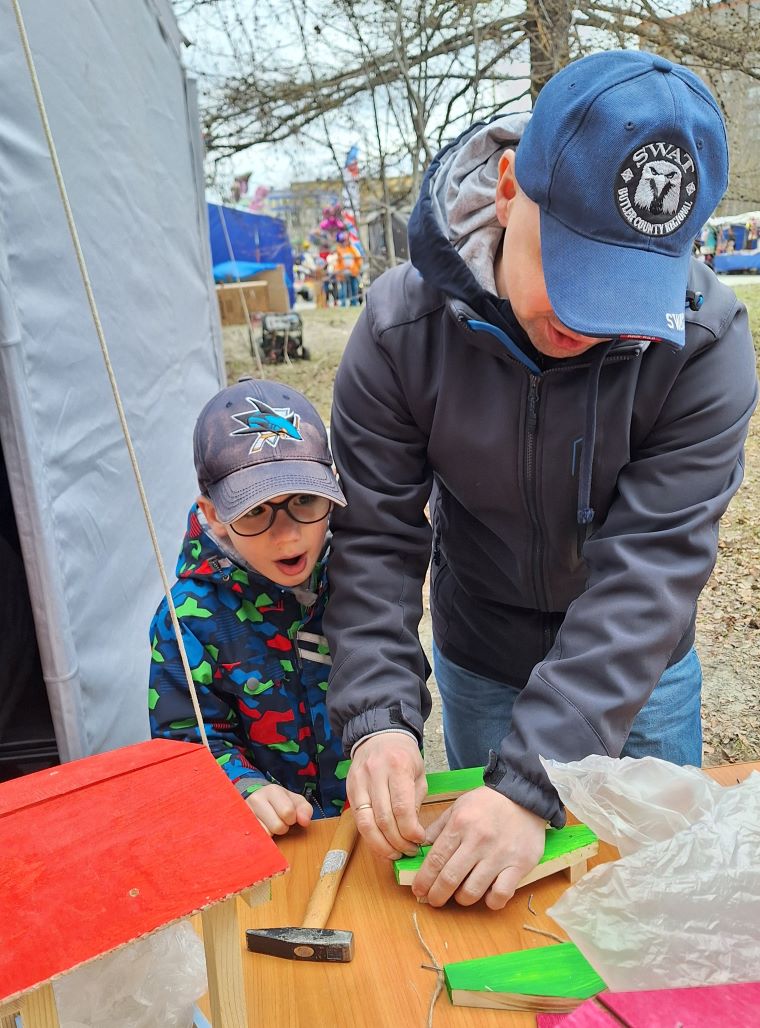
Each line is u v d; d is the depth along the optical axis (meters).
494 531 1.21
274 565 1.19
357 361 1.15
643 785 0.80
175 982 0.67
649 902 0.68
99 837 0.59
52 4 1.80
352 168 6.39
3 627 1.81
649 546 0.97
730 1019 0.61
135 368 2.32
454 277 1.00
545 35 5.09
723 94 5.12
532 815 0.88
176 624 0.75
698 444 1.00
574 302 0.81
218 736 1.23
